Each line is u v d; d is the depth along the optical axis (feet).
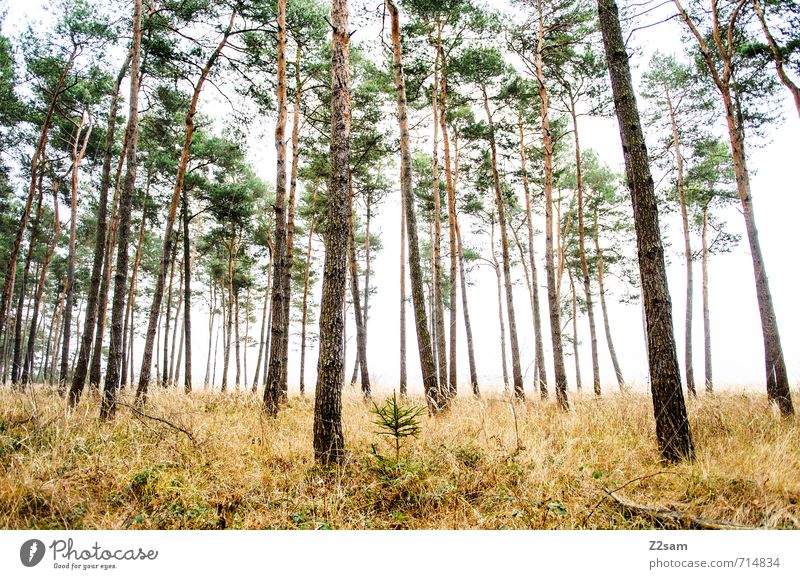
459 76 44.65
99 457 16.53
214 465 16.31
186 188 54.80
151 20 33.19
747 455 15.93
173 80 37.93
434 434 20.17
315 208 62.64
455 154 57.88
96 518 12.98
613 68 20.52
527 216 54.13
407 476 14.71
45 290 95.35
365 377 42.57
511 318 45.62
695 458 16.67
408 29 39.99
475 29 42.29
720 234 51.49
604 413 24.53
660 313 18.38
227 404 32.45
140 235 59.26
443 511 13.46
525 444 18.52
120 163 45.52
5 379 69.72
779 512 12.12
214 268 80.94
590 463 16.52
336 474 15.23
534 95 45.75
